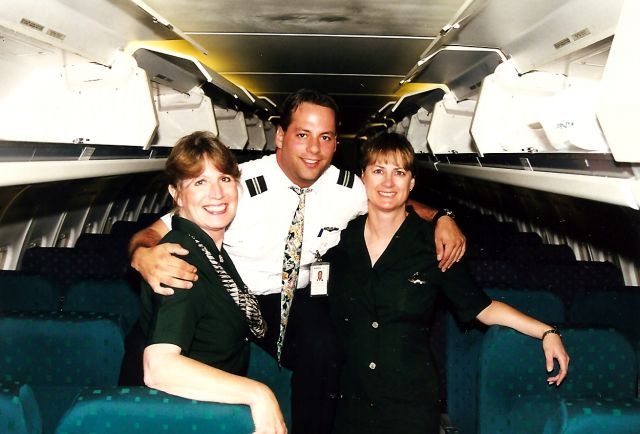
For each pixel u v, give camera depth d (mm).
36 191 5094
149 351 1860
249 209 2836
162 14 3869
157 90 6238
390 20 4102
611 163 2330
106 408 1649
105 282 3326
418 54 5430
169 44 5375
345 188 2977
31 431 1613
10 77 3469
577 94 2533
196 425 1665
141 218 6785
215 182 2213
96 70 4125
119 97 4242
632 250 5211
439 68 5539
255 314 2342
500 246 5348
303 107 2650
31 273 3594
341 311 2764
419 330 2732
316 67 6578
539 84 4164
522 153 3482
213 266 2148
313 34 4734
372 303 2697
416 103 8258
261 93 9391
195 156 2170
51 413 2373
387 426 2646
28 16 2922
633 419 1532
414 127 9133
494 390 2414
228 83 6973
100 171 3852
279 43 5148
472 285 2684
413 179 2693
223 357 2164
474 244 5336
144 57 4555
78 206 6488
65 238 6543
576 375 2336
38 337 2268
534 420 2363
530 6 3059
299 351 2684
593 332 2289
